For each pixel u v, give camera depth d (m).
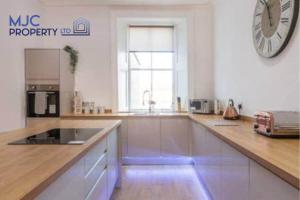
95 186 2.10
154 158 4.61
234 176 2.04
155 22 5.17
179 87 5.33
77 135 2.22
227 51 4.03
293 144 1.80
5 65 3.67
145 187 3.58
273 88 2.58
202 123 3.27
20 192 0.93
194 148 4.11
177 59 5.30
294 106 2.22
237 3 3.58
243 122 3.20
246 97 3.29
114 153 3.17
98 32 4.87
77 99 4.73
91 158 1.96
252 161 1.62
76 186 1.58
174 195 3.30
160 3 4.79
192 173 4.15
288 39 2.26
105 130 2.54
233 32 3.75
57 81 4.12
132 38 5.26
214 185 2.76
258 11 2.81
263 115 2.19
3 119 3.61
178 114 4.59
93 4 4.80
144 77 5.36
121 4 4.81
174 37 5.29
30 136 2.16
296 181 1.08
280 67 2.44
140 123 4.50
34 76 4.13
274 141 1.92
